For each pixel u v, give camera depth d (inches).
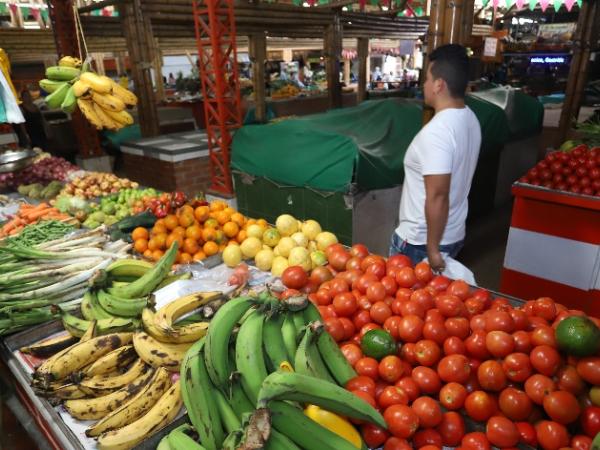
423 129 91.6
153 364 58.6
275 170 192.4
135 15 273.3
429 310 60.1
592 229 124.2
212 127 234.4
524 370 49.4
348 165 165.8
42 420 70.7
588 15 251.3
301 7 366.6
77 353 58.9
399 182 183.9
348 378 51.8
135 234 102.5
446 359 52.2
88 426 54.4
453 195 94.2
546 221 132.6
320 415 43.9
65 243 97.0
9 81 102.1
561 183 130.0
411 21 498.6
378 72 700.7
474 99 228.2
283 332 51.6
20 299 75.0
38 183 174.2
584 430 46.9
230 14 218.4
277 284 75.4
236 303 50.6
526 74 450.3
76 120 308.5
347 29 437.7
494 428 46.5
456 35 135.1
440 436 48.2
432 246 91.7
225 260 96.2
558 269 134.1
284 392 38.2
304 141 179.6
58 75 84.9
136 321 67.1
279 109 454.6
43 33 327.0
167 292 74.0
